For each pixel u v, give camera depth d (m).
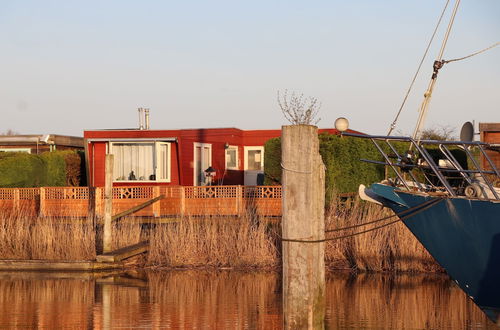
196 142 27.36
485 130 24.30
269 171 23.78
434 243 10.50
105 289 15.58
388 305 13.76
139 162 27.66
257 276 17.30
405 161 10.96
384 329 11.91
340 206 18.97
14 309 13.54
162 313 13.16
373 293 14.88
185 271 18.00
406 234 17.48
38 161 28.84
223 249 18.59
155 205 22.56
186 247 18.73
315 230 8.78
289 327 8.72
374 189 11.00
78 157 31.72
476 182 10.34
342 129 9.95
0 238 19.19
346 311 13.21
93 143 27.98
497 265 9.82
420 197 10.46
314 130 8.75
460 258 10.25
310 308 8.66
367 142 21.27
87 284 16.20
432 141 10.55
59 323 12.36
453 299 14.28
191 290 15.45
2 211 21.66
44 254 18.61
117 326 12.12
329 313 13.05
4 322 12.44
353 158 20.98
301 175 8.66
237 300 14.37
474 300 10.45
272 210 21.77
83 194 23.00
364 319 12.59
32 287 15.86
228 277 17.14
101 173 27.94
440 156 21.48
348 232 17.97
